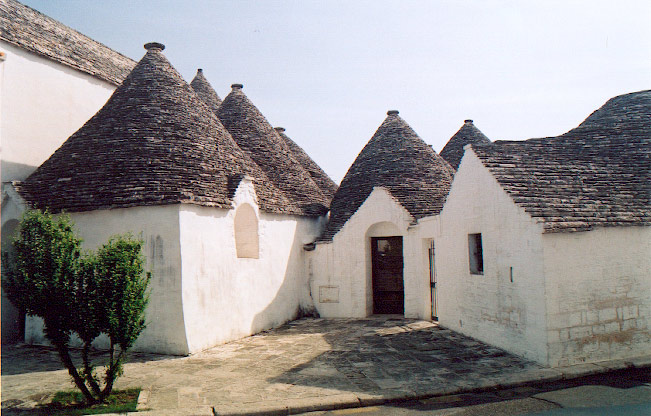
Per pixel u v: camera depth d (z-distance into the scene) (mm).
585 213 7910
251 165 13148
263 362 8352
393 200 13297
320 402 6105
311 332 11398
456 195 10445
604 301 7719
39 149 12242
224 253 10383
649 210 8328
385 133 16422
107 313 6031
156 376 7500
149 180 9602
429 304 12477
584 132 10750
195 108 12320
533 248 7629
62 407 6070
